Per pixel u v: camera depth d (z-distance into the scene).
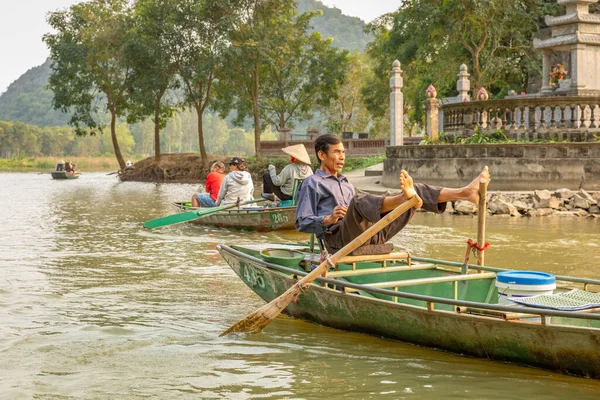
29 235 13.09
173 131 168.12
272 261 6.75
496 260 9.74
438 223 14.40
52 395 4.69
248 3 40.59
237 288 8.11
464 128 19.95
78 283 8.37
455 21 32.59
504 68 33.88
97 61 45.72
